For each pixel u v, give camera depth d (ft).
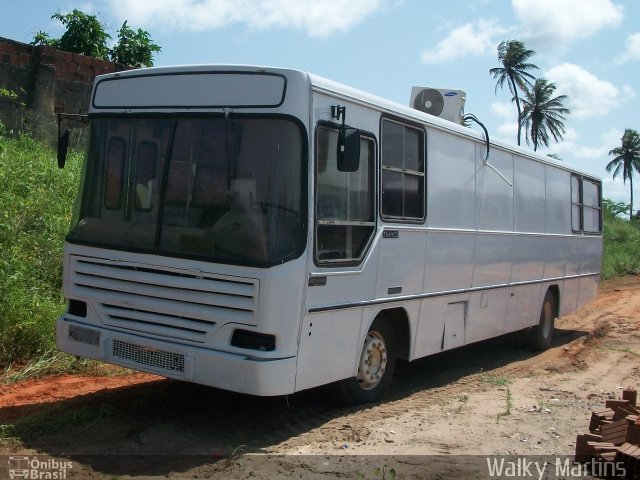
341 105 22.13
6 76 44.45
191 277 20.53
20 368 26.71
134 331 21.49
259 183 20.24
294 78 20.43
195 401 24.22
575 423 23.98
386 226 24.38
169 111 21.67
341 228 22.13
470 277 30.63
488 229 32.17
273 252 19.80
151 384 25.95
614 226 137.18
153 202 21.49
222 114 20.90
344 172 21.97
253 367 19.39
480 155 31.48
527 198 36.63
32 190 37.55
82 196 22.99
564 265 42.01
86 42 56.03
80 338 22.38
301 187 20.31
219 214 20.51
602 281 85.20
